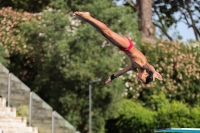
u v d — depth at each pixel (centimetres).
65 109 5925
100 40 5859
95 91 5856
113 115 5950
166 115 5766
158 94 6431
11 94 4662
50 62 5841
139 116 5884
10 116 4559
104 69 5766
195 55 6625
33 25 5956
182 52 6588
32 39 6016
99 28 1797
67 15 5925
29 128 4641
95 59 5834
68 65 5775
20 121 4612
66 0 6150
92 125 5941
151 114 5866
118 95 5938
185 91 6519
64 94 5903
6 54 6222
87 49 5812
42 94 6394
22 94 4694
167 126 5725
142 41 6650
